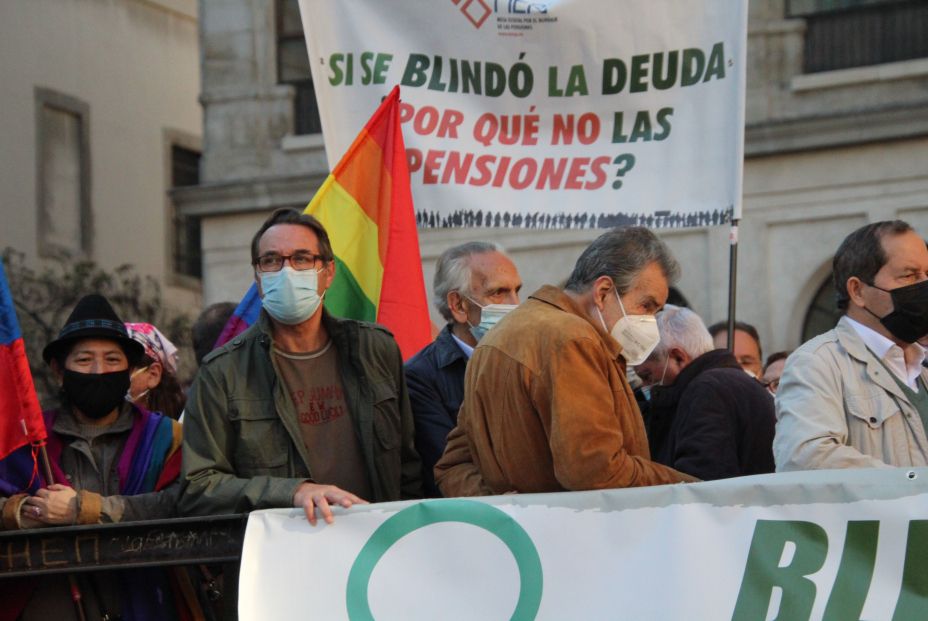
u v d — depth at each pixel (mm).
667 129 6133
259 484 4320
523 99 6176
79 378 4719
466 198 6129
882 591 3822
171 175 23594
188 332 22922
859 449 4523
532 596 3965
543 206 6125
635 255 4406
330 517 4082
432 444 5199
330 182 5523
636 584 3924
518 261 16984
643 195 6121
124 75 22797
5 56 20844
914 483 3859
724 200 6059
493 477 4324
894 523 3850
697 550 3914
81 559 4262
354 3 6219
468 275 5395
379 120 5609
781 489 3918
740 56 6070
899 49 15969
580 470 4078
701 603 3883
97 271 21609
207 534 4250
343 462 4676
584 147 6156
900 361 4621
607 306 4398
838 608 3832
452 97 6176
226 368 4637
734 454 5281
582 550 3967
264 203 18219
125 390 4801
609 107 6164
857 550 3857
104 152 22328
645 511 3961
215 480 4422
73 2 22000
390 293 5539
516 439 4242
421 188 6141
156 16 23484
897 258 4590
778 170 16156
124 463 4777
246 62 18422
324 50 6230
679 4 6133
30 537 4270
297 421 4648
